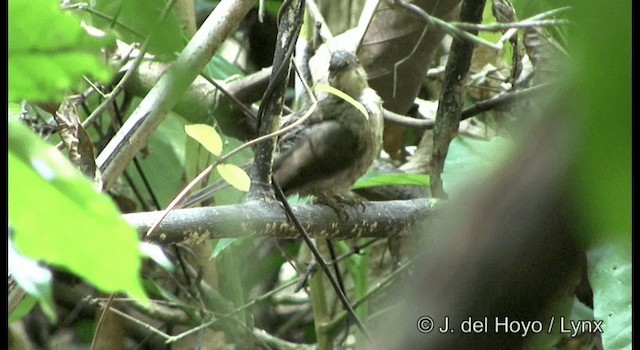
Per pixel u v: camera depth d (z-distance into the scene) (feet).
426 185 21.48
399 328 4.80
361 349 23.61
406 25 24.22
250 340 25.82
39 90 6.55
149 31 15.33
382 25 24.45
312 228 18.12
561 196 4.28
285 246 32.17
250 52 33.42
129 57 18.20
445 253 4.67
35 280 6.77
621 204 4.03
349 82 22.85
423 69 24.94
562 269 4.49
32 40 6.39
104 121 26.61
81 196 5.27
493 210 4.54
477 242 4.57
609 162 3.97
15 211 5.46
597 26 3.87
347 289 29.45
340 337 28.76
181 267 25.48
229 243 19.29
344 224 18.69
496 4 21.01
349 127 22.57
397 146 26.73
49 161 5.21
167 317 26.84
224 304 25.62
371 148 22.98
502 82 24.63
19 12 6.34
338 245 26.89
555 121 4.35
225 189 21.58
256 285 32.60
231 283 26.16
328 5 27.61
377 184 22.20
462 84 19.76
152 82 21.90
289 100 28.45
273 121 17.21
